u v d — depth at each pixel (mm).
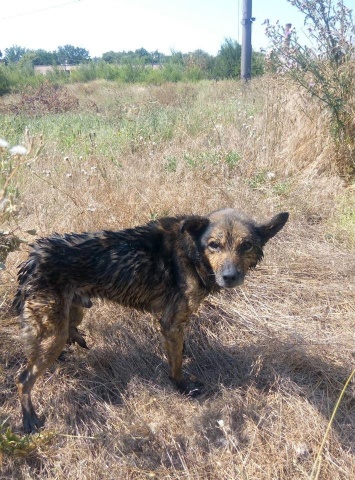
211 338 1536
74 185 2207
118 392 1337
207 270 1280
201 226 1273
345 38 2822
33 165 2426
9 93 8617
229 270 1210
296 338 1482
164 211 2012
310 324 1602
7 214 1162
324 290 1759
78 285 1238
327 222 2275
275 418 1238
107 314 1550
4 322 1475
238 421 1232
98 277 1240
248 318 1626
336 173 2783
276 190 2498
